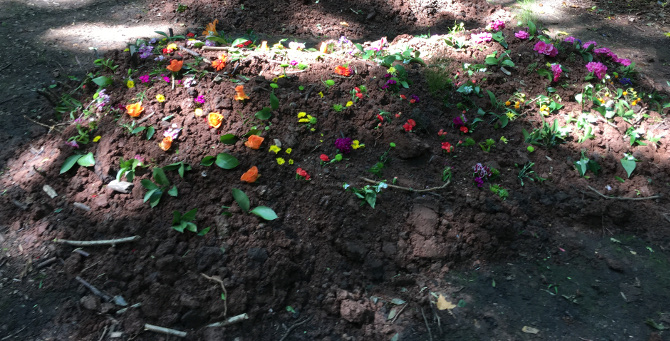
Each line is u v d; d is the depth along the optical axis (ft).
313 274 8.82
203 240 8.91
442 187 10.01
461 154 10.95
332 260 8.98
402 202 9.73
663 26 19.76
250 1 18.89
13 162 10.83
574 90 12.68
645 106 12.76
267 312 8.28
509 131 11.68
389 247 9.20
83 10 18.25
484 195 10.02
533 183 10.70
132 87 10.91
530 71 13.03
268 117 10.43
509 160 10.98
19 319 8.11
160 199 9.42
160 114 10.49
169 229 9.04
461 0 20.56
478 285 8.94
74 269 8.70
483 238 9.46
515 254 9.53
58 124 11.23
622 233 10.11
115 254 8.84
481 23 19.52
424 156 10.72
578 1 22.07
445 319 8.33
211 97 10.68
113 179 9.87
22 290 8.53
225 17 18.12
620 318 8.37
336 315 8.37
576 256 9.55
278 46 12.87
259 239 8.90
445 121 11.58
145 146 10.10
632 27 19.70
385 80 11.85
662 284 8.98
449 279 9.04
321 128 10.67
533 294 8.79
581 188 10.77
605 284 9.00
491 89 12.59
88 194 9.78
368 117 10.92
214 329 7.97
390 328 8.19
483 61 13.43
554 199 10.42
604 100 12.51
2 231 9.48
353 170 10.12
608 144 11.62
